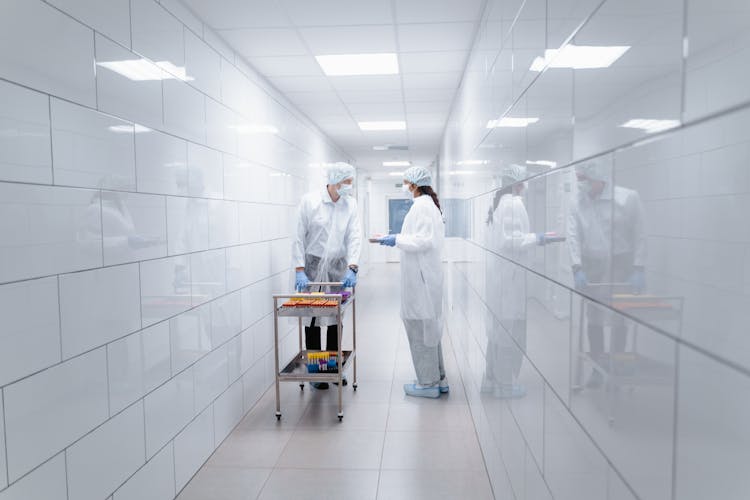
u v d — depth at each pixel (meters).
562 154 1.07
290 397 3.43
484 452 2.46
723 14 0.48
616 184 0.76
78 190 1.58
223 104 2.88
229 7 2.48
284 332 4.06
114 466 1.75
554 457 1.14
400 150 8.16
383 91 4.25
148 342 2.00
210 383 2.60
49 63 1.46
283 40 2.96
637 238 0.68
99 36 1.70
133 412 1.88
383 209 13.47
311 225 3.65
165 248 2.15
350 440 2.74
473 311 2.94
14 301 1.32
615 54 0.76
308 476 2.37
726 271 0.48
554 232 1.13
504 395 1.85
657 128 0.62
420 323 3.31
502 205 1.88
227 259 2.87
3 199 1.29
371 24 2.76
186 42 2.41
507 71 1.79
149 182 2.03
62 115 1.51
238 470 2.44
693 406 0.54
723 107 0.48
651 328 0.64
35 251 1.40
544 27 1.23
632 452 0.70
